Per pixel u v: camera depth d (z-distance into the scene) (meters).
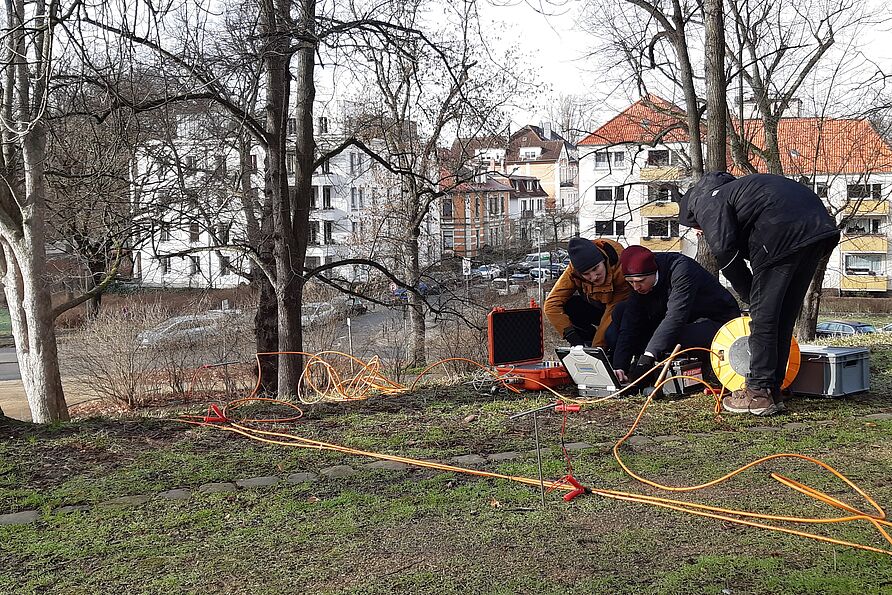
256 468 5.29
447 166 26.64
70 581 3.59
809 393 7.10
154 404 19.70
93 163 13.16
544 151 86.56
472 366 19.47
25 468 5.35
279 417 6.88
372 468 5.23
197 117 14.94
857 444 5.58
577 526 4.07
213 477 5.09
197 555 3.84
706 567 3.52
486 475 4.98
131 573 3.66
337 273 24.05
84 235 13.84
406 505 4.46
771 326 6.21
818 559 3.59
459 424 6.43
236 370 20.80
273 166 14.12
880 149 22.06
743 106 19.94
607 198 43.38
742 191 6.11
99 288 12.27
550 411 6.79
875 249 46.00
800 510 4.25
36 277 10.60
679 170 21.23
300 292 14.45
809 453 5.37
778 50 18.56
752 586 3.32
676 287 6.91
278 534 4.08
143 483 5.00
